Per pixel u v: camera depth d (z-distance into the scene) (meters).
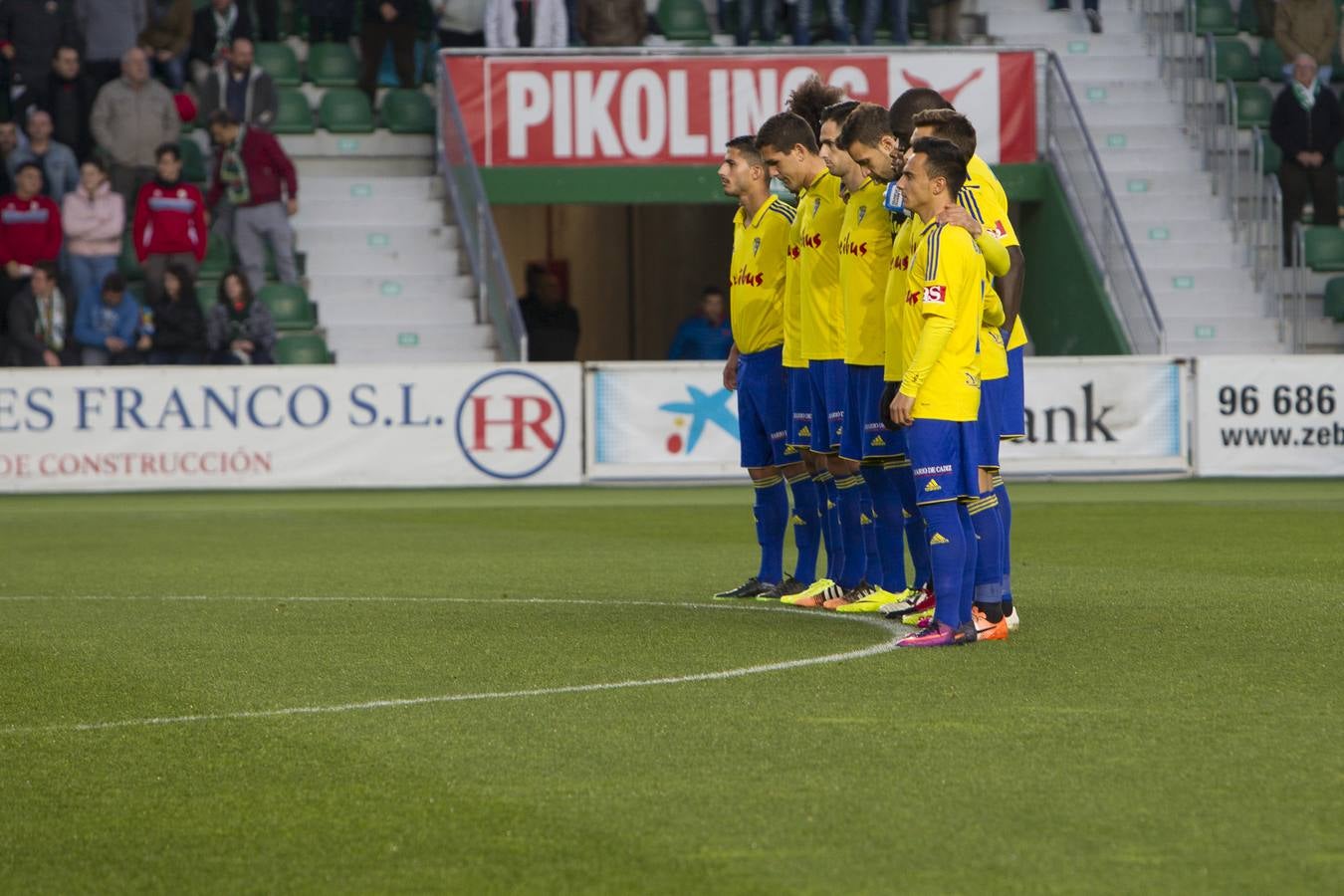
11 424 60.12
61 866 13.38
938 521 23.44
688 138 73.56
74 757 17.02
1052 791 15.07
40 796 15.47
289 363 69.38
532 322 73.00
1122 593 29.39
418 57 81.56
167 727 18.44
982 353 23.89
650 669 21.83
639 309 93.12
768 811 14.52
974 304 23.31
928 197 23.14
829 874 12.76
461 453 61.62
